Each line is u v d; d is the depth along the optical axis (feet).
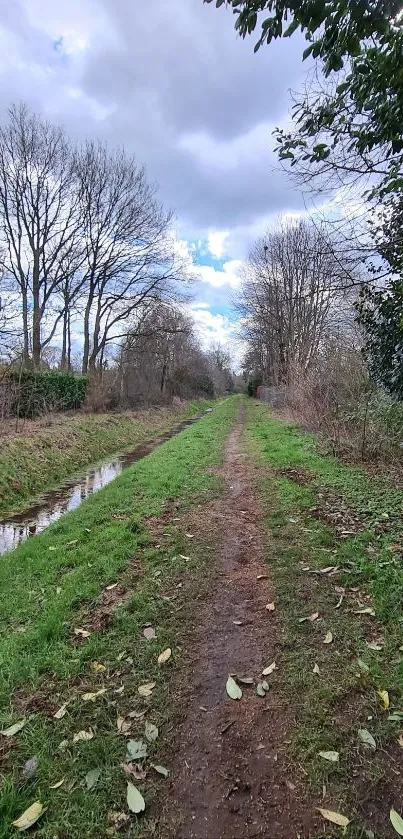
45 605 12.46
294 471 26.81
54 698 8.80
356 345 35.32
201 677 9.29
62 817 6.42
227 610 11.76
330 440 32.30
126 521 19.04
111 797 6.71
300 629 10.69
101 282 81.82
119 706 8.50
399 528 16.11
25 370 51.01
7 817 6.42
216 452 36.60
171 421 84.74
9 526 23.53
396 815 6.29
